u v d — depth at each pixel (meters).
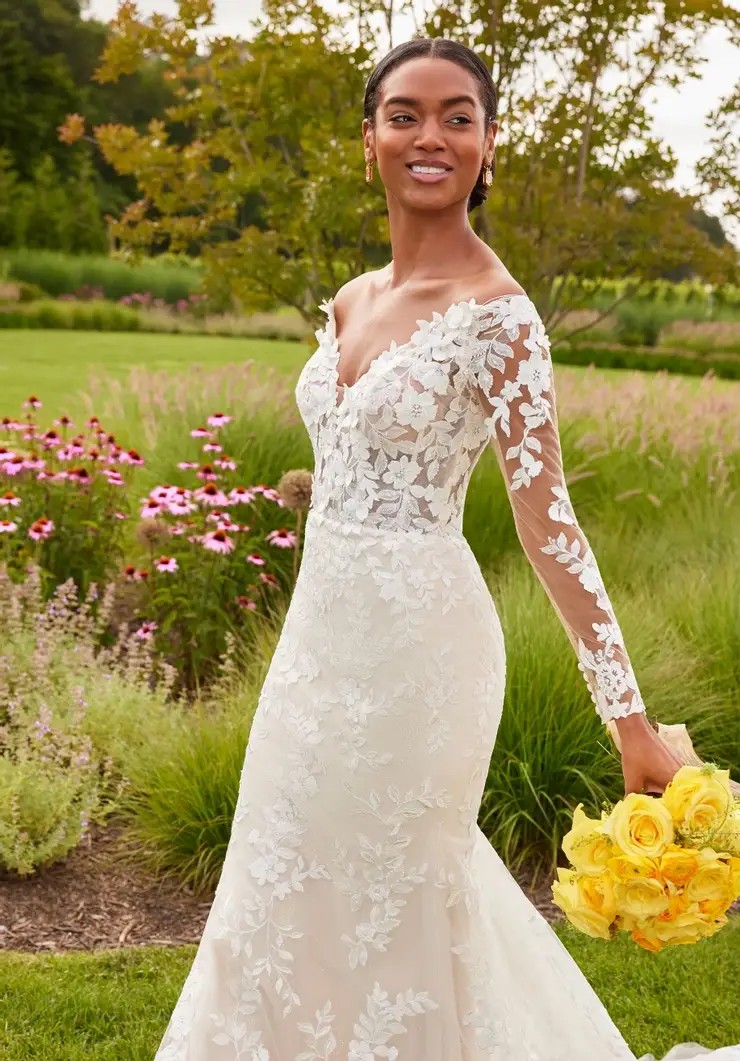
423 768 2.08
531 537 2.00
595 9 7.09
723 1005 3.01
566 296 7.99
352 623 2.08
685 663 4.46
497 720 2.21
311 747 2.11
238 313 20.77
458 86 2.06
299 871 2.13
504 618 4.36
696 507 6.91
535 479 1.97
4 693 4.30
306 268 7.35
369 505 2.08
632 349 20.72
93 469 6.08
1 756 4.06
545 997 2.35
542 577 2.00
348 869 2.10
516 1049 2.19
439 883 2.12
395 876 2.09
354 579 2.08
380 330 2.15
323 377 2.20
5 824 3.65
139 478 7.17
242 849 2.22
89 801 3.85
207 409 7.59
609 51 7.39
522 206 7.43
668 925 1.74
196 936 3.42
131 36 7.16
